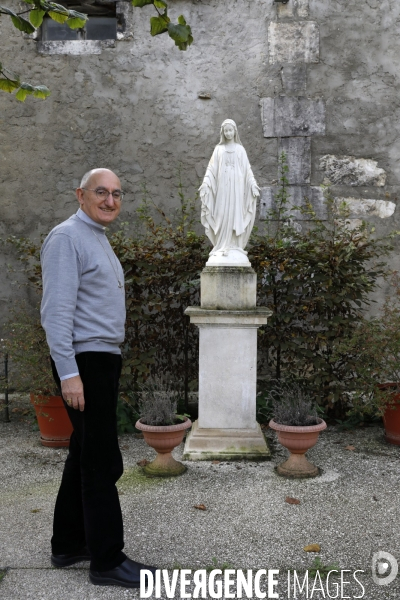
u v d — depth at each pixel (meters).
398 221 6.43
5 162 6.54
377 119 6.42
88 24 6.88
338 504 3.55
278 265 5.35
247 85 6.46
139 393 5.35
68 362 2.50
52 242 2.59
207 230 4.53
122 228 6.50
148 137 6.51
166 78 6.49
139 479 4.00
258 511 3.45
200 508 3.47
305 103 6.41
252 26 6.44
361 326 5.05
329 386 5.30
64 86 6.52
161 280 5.48
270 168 6.47
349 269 5.30
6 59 6.54
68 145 6.53
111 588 2.61
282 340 5.46
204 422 4.45
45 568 2.80
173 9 6.49
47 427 4.80
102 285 2.65
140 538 3.09
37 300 6.53
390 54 6.41
